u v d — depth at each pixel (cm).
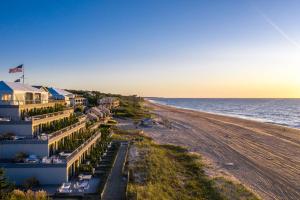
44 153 4200
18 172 3950
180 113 19388
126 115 14750
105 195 3694
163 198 3812
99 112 11075
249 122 14288
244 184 4791
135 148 6706
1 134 4306
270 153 7162
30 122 4394
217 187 4469
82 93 18388
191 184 4562
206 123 13462
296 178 5197
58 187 3878
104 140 6612
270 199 4203
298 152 7381
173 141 8581
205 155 6725
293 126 13600
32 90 5684
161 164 5503
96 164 4909
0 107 4628
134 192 3803
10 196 3256
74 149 4647
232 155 6806
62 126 5134
